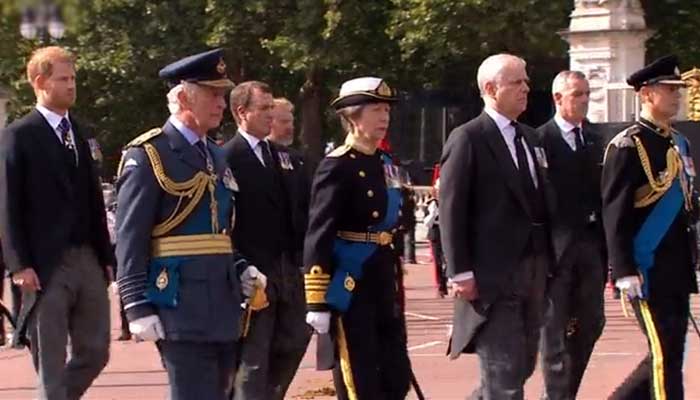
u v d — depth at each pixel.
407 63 115.69
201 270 24.62
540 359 34.56
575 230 33.69
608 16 87.38
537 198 28.09
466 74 120.94
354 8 109.69
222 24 113.12
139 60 116.12
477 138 27.89
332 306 27.28
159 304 24.38
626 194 28.95
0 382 42.69
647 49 108.50
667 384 29.16
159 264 24.47
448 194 27.66
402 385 28.05
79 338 29.61
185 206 24.61
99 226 29.92
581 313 33.84
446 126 133.62
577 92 34.62
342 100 27.83
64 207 29.11
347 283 27.31
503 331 27.67
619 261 29.00
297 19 111.25
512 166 27.86
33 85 29.66
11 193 28.83
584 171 34.19
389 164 28.36
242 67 120.38
